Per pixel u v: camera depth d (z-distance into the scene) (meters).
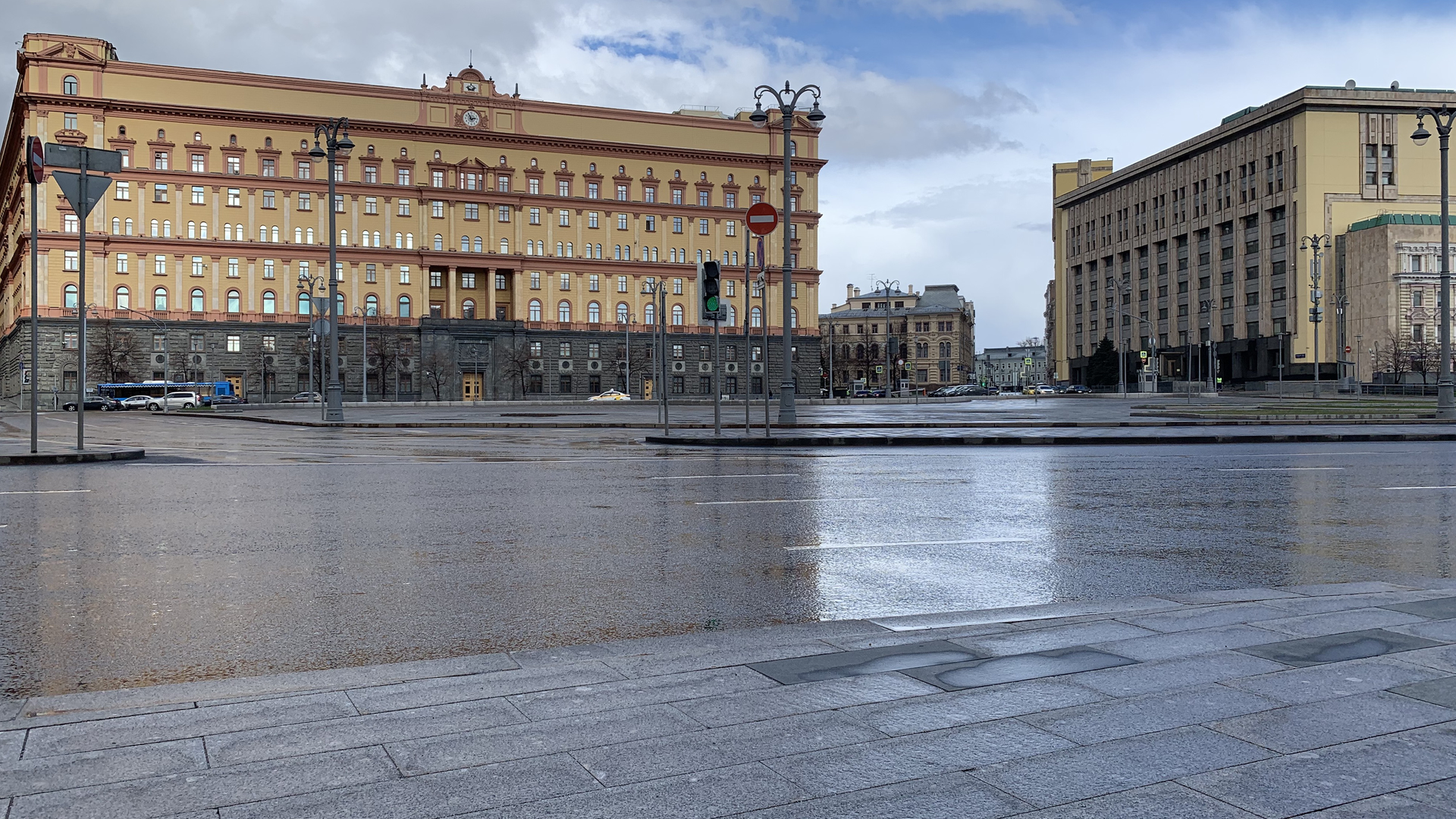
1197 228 113.50
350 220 99.12
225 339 95.25
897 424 32.03
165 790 3.20
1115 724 3.77
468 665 4.74
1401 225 92.88
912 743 3.60
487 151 103.50
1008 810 3.05
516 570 7.58
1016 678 4.39
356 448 22.80
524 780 3.28
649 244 109.56
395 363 98.94
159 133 92.62
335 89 98.31
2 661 5.10
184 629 5.78
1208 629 5.32
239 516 10.35
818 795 3.17
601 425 34.25
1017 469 16.28
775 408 60.59
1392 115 97.75
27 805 3.08
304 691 4.33
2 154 105.19
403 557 8.05
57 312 88.94
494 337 103.50
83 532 9.25
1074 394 106.75
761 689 4.27
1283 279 100.81
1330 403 56.41
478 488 13.13
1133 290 126.62
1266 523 10.10
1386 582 6.99
